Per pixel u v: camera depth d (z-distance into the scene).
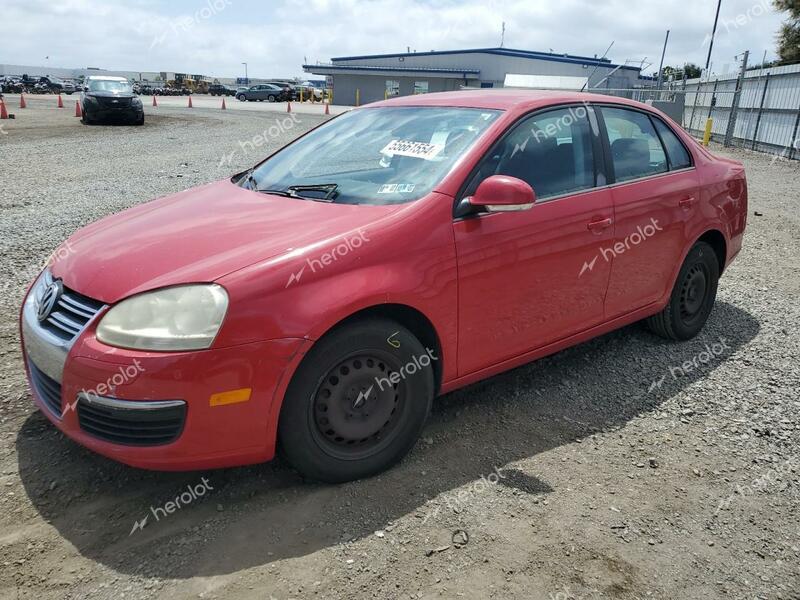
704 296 4.44
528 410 3.41
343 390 2.59
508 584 2.18
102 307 2.40
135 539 2.35
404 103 3.84
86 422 2.41
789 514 2.62
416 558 2.29
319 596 2.10
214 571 2.20
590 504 2.63
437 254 2.75
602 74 35.59
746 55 20.47
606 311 3.65
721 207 4.34
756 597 2.18
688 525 2.53
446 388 2.98
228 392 2.31
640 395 3.61
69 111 29.16
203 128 21.06
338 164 3.37
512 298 3.08
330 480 2.66
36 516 2.46
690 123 26.12
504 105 3.34
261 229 2.72
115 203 8.25
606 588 2.18
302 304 2.40
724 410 3.46
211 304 2.29
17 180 9.84
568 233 3.27
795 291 5.57
